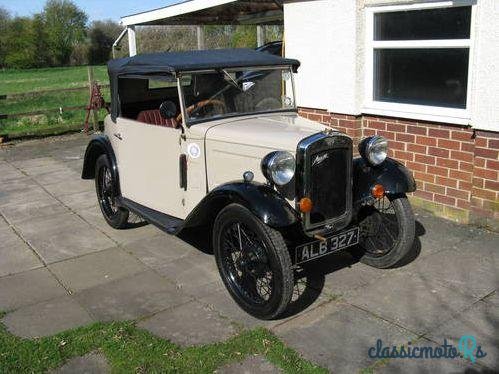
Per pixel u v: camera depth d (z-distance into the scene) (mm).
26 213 6801
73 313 4223
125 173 5711
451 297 4230
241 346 3648
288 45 7535
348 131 6832
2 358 3594
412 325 3863
